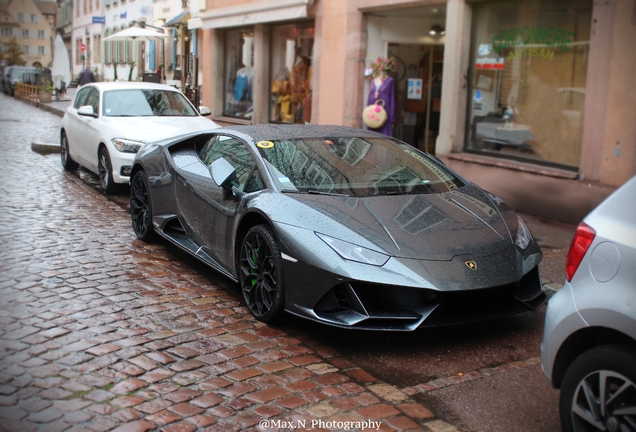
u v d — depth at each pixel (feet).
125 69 102.22
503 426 10.84
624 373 8.70
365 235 13.57
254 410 10.92
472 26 33.45
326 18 42.19
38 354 12.83
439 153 34.55
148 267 19.03
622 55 25.39
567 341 9.55
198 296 16.71
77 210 26.50
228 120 58.03
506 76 31.89
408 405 11.37
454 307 13.14
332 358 13.30
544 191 28.68
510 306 13.89
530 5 30.42
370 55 39.83
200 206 17.93
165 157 20.43
